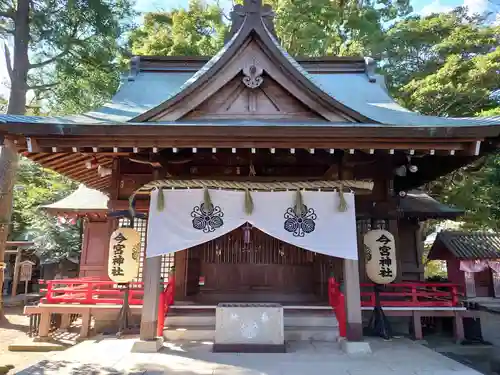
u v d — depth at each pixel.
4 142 5.37
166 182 5.98
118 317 7.71
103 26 11.89
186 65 10.33
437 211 9.91
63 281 8.30
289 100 6.48
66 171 7.95
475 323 8.08
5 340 9.31
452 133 5.26
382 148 5.52
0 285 11.80
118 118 6.36
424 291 9.29
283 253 8.91
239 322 5.92
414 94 14.88
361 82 9.83
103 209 10.19
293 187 5.95
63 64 11.65
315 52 16.64
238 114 6.42
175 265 8.56
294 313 7.39
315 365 5.13
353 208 5.90
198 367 5.01
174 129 5.20
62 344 7.86
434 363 5.26
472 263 15.88
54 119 5.73
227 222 5.82
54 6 11.59
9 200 11.85
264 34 6.27
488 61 13.98
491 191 14.06
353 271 6.05
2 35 12.39
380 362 5.31
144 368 4.98
